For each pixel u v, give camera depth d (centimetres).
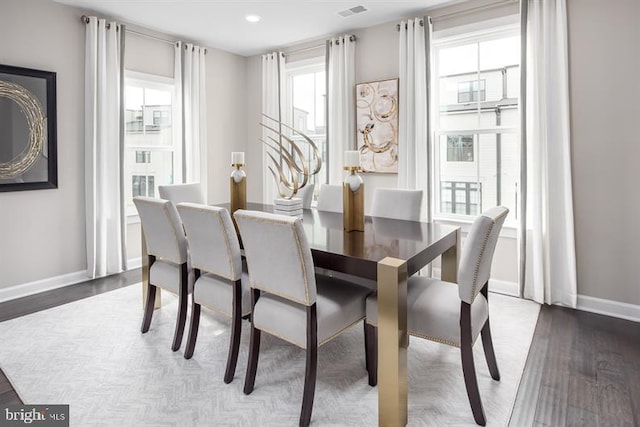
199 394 206
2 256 340
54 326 287
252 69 542
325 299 202
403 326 180
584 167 312
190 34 453
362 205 258
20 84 338
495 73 369
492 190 380
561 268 324
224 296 225
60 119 368
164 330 282
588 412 189
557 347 254
